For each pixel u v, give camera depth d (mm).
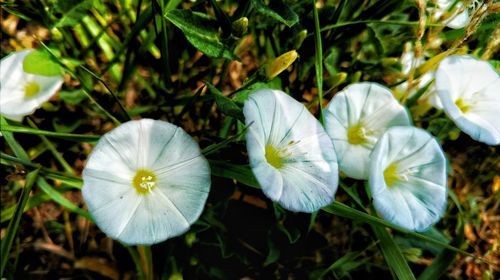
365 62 112
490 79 95
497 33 96
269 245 94
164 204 73
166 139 73
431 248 105
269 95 77
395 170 88
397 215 79
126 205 71
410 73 94
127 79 101
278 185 71
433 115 110
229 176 82
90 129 101
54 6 80
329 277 100
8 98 83
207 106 104
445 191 85
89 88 99
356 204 93
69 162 101
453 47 92
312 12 105
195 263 92
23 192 77
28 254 95
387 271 103
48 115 96
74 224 98
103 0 105
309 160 80
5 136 81
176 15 81
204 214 90
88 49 102
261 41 113
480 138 89
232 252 95
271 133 79
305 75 113
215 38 85
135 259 89
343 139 87
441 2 108
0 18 110
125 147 72
